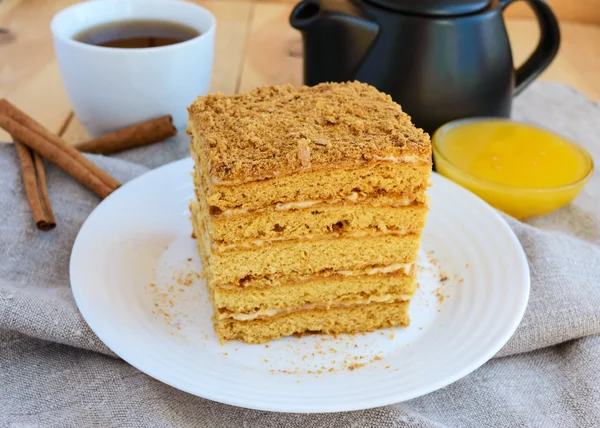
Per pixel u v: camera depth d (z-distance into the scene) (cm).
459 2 45
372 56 45
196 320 36
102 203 41
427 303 37
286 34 63
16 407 32
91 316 34
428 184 35
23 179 42
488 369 35
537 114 53
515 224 41
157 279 38
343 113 36
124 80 44
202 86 47
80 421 31
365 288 36
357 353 35
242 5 68
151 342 33
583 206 45
